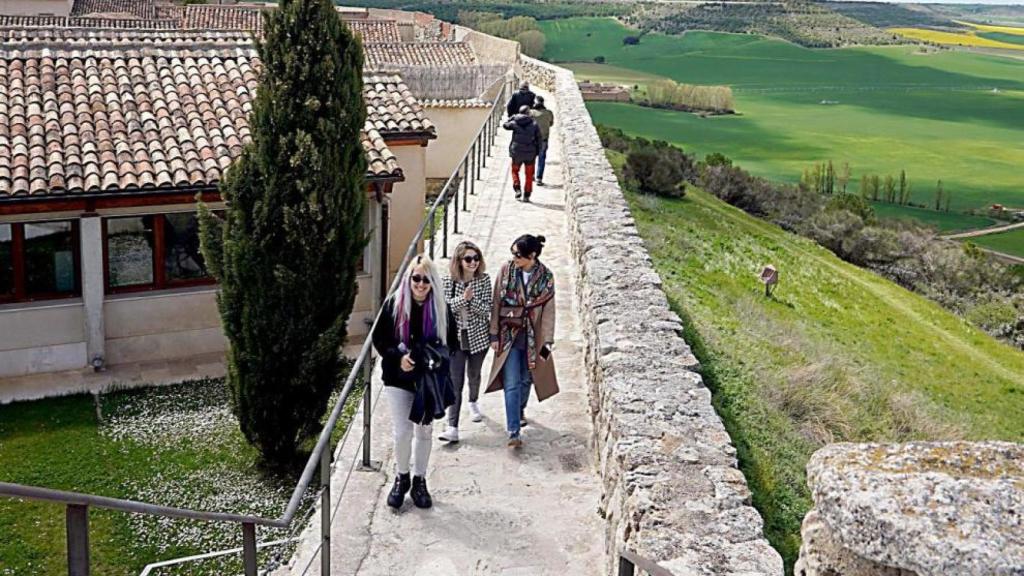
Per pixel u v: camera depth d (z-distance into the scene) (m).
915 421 13.66
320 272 11.99
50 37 18.66
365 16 57.28
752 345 14.14
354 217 12.29
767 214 41.69
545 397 8.20
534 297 7.92
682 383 6.47
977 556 2.25
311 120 11.95
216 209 15.81
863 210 50.41
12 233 14.71
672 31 168.50
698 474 5.14
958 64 191.75
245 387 12.06
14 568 9.97
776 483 8.73
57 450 12.84
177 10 46.62
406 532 6.71
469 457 7.82
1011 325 31.98
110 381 15.06
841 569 2.64
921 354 22.78
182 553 10.24
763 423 10.52
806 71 166.00
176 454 12.82
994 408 20.05
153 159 15.69
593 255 9.82
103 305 15.34
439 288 6.68
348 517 6.90
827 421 11.97
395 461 7.12
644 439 5.58
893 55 192.75
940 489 2.47
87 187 14.67
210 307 16.20
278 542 7.49
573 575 6.27
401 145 19.39
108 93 16.97
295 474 12.34
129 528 10.72
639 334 7.43
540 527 6.81
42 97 16.52
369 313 17.75
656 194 31.27
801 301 23.09
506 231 15.09
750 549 4.40
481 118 25.92
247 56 18.88
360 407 9.05
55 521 10.85
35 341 15.08
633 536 4.73
